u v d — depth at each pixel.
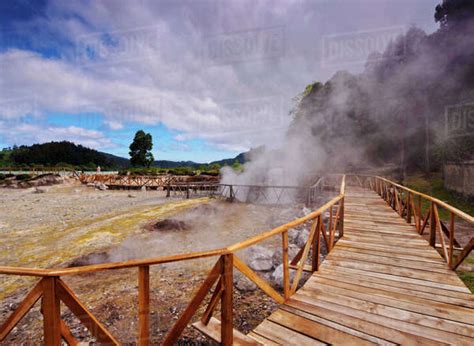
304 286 3.72
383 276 4.04
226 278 2.31
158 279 5.27
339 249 5.32
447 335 2.62
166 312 4.09
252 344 2.43
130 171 31.94
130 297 4.55
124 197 18.67
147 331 2.00
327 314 3.00
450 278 3.95
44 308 1.77
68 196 19.36
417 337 2.59
